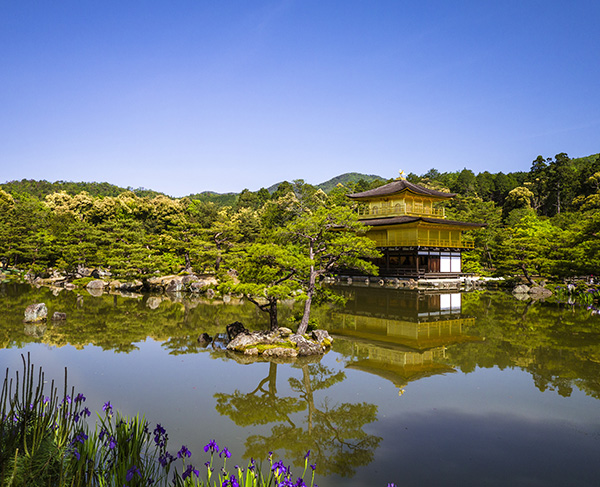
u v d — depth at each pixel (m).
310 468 10.01
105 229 64.69
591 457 10.68
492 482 9.46
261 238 26.09
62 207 83.06
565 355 20.78
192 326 27.83
